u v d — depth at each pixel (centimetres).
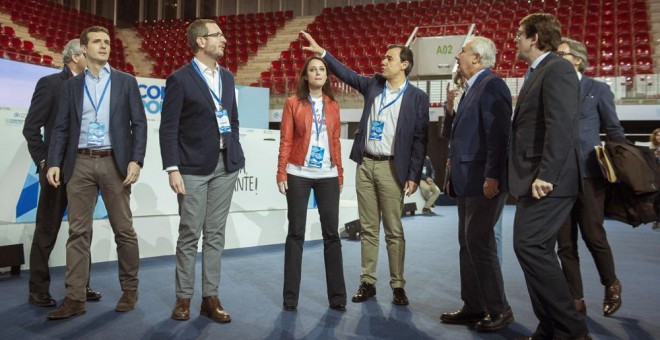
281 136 283
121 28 1648
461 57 258
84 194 260
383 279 354
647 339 232
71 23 1381
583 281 353
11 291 304
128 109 270
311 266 397
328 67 313
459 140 249
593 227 267
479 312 252
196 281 338
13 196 362
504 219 773
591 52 1062
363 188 302
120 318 254
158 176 417
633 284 345
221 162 265
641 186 244
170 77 256
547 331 217
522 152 210
